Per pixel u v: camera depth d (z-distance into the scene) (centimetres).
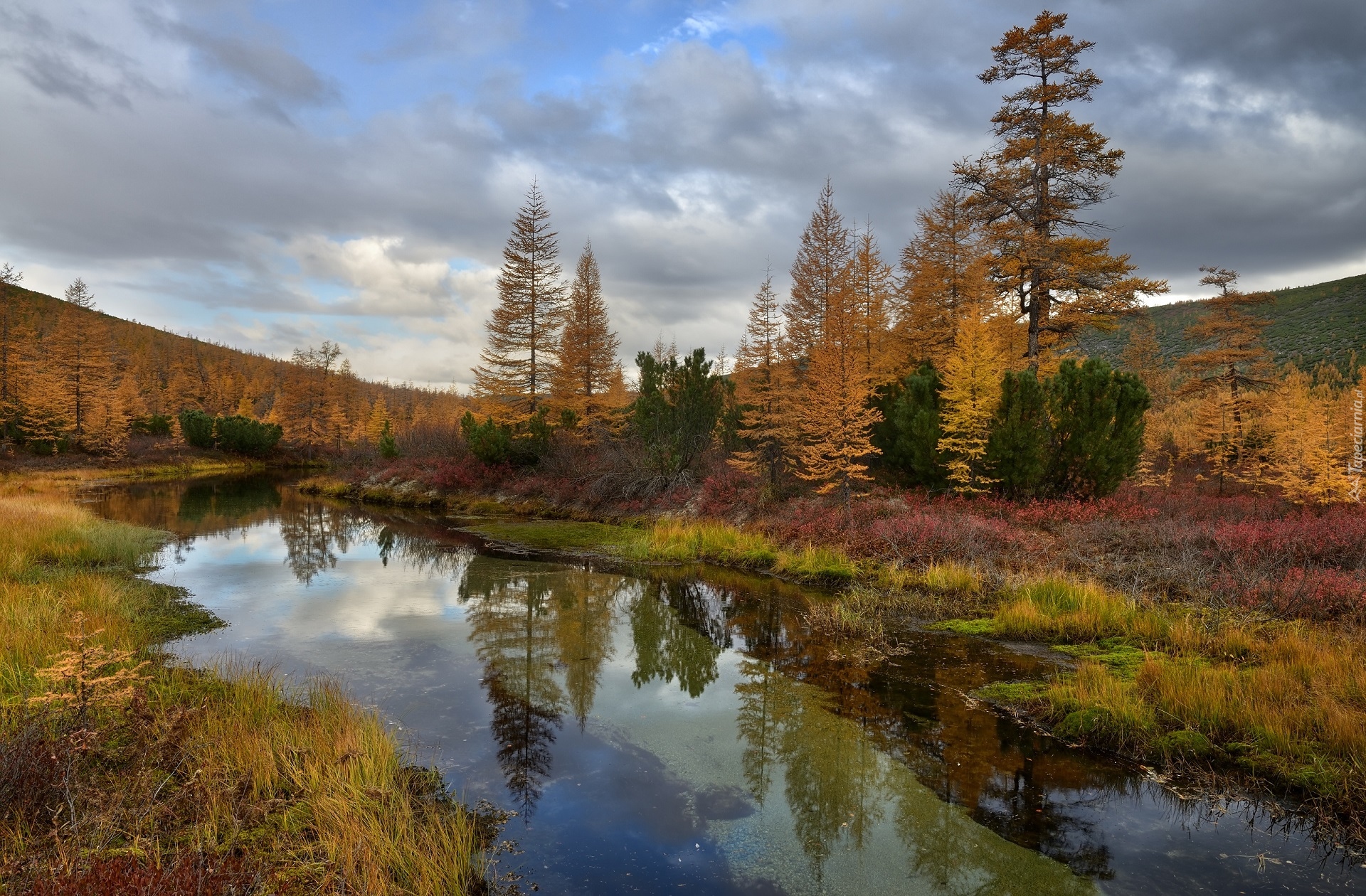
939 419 1761
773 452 2161
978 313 1722
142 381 7656
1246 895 412
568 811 521
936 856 462
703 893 422
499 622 1083
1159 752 588
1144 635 888
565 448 2819
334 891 372
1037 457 1569
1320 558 1088
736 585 1356
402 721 684
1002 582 1155
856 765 596
